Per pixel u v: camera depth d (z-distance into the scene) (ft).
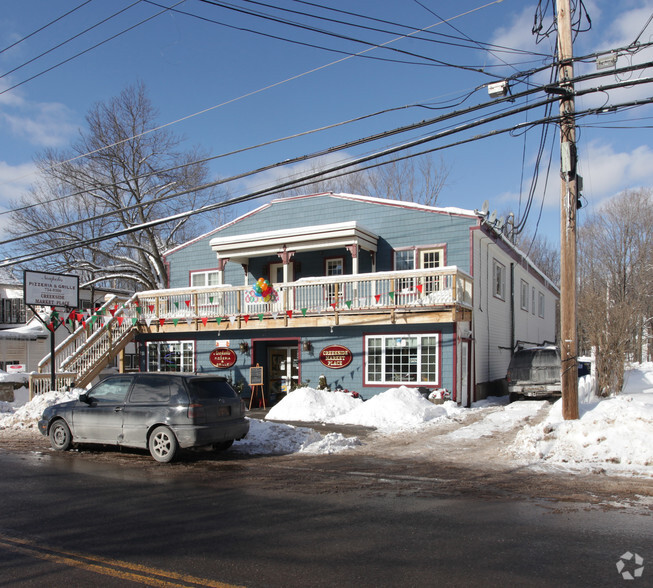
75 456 34.32
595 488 25.11
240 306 66.90
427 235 65.67
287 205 74.08
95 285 120.98
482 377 67.15
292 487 25.75
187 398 32.12
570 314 35.17
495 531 18.83
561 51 33.94
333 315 61.62
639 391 64.03
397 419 48.29
